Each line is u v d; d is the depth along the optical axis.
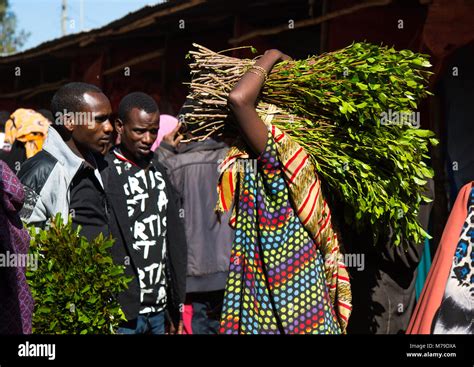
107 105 4.13
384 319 4.11
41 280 3.71
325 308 3.14
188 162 5.43
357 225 3.45
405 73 3.29
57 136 4.05
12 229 3.15
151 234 4.36
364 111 3.21
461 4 5.73
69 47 11.17
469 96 5.89
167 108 9.84
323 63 3.36
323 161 3.27
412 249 4.05
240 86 3.06
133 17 8.88
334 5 6.68
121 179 4.32
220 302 5.50
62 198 3.96
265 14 8.10
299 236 3.12
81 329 3.74
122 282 3.86
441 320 3.37
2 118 8.48
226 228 5.48
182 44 9.80
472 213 3.40
